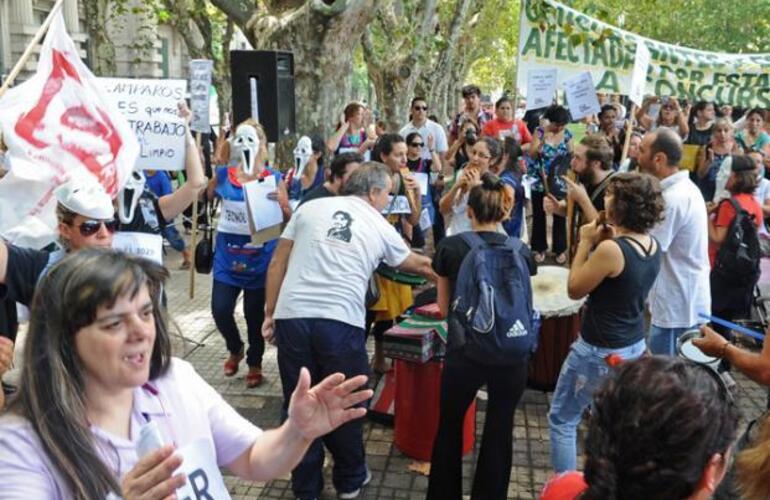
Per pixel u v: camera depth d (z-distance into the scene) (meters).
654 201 3.32
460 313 3.30
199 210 9.53
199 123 6.52
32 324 1.60
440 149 9.18
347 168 4.24
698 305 3.96
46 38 3.62
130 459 1.63
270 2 8.12
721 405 1.40
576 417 3.61
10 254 2.76
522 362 3.36
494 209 3.47
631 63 7.23
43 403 1.54
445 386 3.46
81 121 3.62
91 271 1.58
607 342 3.38
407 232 5.60
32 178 3.47
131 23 20.88
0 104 3.54
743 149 8.11
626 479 1.37
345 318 3.55
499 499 3.52
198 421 1.87
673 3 24.02
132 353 1.61
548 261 9.31
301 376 1.88
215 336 6.50
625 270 3.28
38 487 1.49
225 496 1.79
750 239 4.92
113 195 3.63
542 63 7.50
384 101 13.37
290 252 3.77
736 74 7.28
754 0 23.92
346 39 7.75
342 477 3.82
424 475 4.17
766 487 1.64
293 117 6.46
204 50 15.62
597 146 5.21
